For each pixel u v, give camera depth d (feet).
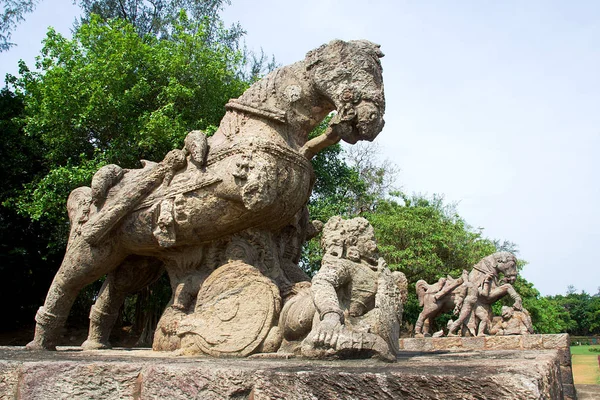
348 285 11.27
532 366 7.48
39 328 13.98
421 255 63.77
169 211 12.78
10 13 49.14
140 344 45.06
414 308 66.85
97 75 42.11
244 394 7.52
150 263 15.38
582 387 39.96
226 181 12.44
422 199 75.25
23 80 46.24
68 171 39.65
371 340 9.23
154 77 44.75
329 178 54.70
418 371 7.07
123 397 8.68
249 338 11.40
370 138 13.20
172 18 59.16
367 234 11.67
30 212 41.60
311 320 11.04
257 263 13.26
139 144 40.37
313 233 15.97
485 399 6.41
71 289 14.14
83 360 9.77
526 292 76.07
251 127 13.28
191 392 7.91
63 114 41.83
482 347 34.60
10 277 49.93
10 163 48.98
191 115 45.29
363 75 13.11
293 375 7.26
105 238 13.65
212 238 13.35
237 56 50.39
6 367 9.75
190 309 13.09
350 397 6.93
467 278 41.65
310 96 13.64
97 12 59.62
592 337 163.43
